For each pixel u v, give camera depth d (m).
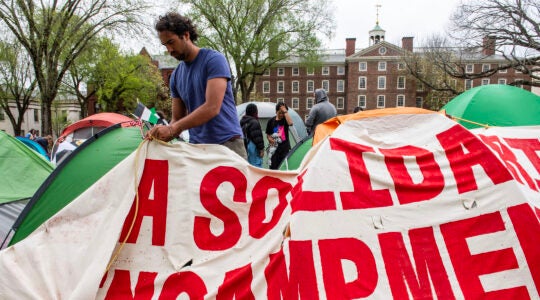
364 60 53.94
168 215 2.23
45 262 2.04
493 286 1.95
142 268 2.11
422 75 32.91
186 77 2.77
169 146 2.36
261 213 2.27
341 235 2.04
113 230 2.11
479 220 2.12
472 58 21.97
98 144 3.41
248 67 31.14
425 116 2.58
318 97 6.57
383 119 2.58
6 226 3.79
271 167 6.70
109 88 33.09
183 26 2.61
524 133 3.19
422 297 1.92
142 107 3.28
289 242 1.99
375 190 2.18
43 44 19.14
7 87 30.14
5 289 1.95
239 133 2.83
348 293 1.91
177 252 2.16
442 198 2.19
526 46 16.25
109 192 2.21
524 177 2.58
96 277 1.96
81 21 19.28
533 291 1.92
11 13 17.64
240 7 28.19
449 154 2.35
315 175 2.16
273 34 30.59
